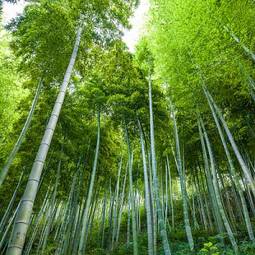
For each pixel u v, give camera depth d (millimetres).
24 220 2893
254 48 6359
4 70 7598
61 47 5746
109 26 5832
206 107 8375
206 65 6875
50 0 5340
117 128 10906
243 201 7551
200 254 6441
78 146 10781
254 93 7012
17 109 8516
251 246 6371
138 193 17266
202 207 12180
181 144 11516
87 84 10086
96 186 13117
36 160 3494
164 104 9758
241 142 11180
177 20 7297
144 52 9539
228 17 6328
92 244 13547
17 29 5922
